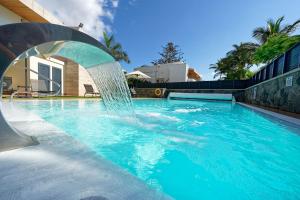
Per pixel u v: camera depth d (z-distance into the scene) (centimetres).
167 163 194
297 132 271
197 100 1420
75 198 95
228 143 263
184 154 220
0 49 167
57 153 156
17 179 111
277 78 622
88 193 100
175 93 1595
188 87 1725
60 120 404
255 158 208
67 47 254
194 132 331
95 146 243
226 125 400
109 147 240
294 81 495
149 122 422
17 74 955
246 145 254
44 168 128
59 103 760
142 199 97
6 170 123
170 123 418
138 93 1859
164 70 2352
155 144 257
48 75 1148
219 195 140
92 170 127
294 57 509
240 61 2395
